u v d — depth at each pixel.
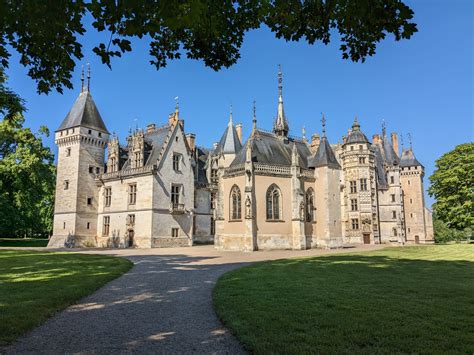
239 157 46.62
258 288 14.86
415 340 8.25
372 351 7.60
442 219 60.38
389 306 11.37
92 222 59.81
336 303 11.83
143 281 18.14
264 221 43.50
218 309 11.49
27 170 55.34
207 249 46.28
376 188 72.94
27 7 7.03
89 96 64.31
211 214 66.44
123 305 12.75
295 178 45.88
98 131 62.81
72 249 48.88
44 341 8.90
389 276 18.16
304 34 9.09
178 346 8.46
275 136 52.41
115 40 7.31
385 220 77.38
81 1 6.84
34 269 22.30
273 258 31.14
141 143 56.22
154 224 52.25
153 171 52.94
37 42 8.05
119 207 56.88
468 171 56.06
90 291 15.05
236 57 10.19
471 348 7.70
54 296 13.52
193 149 67.81
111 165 60.53
